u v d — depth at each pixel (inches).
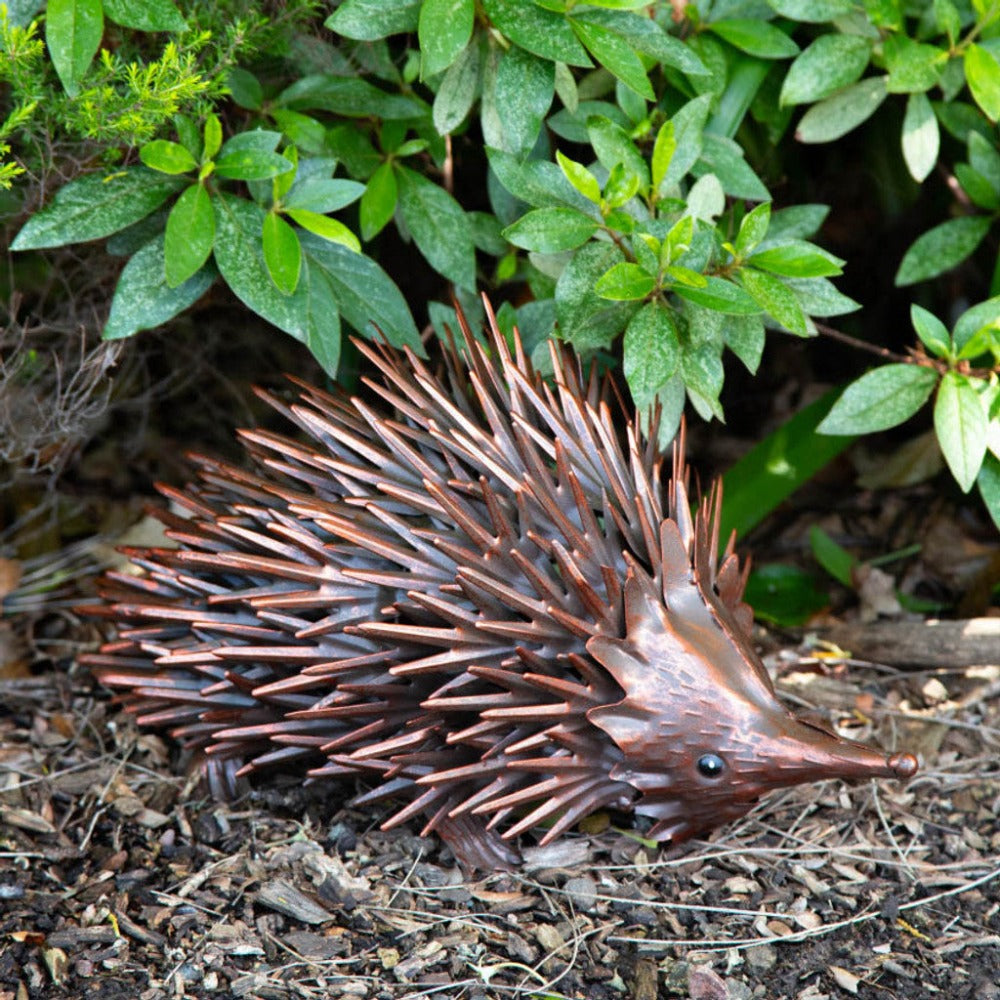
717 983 86.5
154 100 87.3
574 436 88.0
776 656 97.4
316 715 87.3
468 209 99.7
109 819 91.2
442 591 86.1
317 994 86.2
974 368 95.0
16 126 87.7
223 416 105.0
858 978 86.9
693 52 90.0
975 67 92.1
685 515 87.4
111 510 102.9
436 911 88.3
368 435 89.0
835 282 105.8
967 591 100.1
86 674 96.8
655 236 89.3
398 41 96.2
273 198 90.0
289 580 88.3
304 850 89.8
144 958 87.1
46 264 96.3
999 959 87.4
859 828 91.4
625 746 85.8
